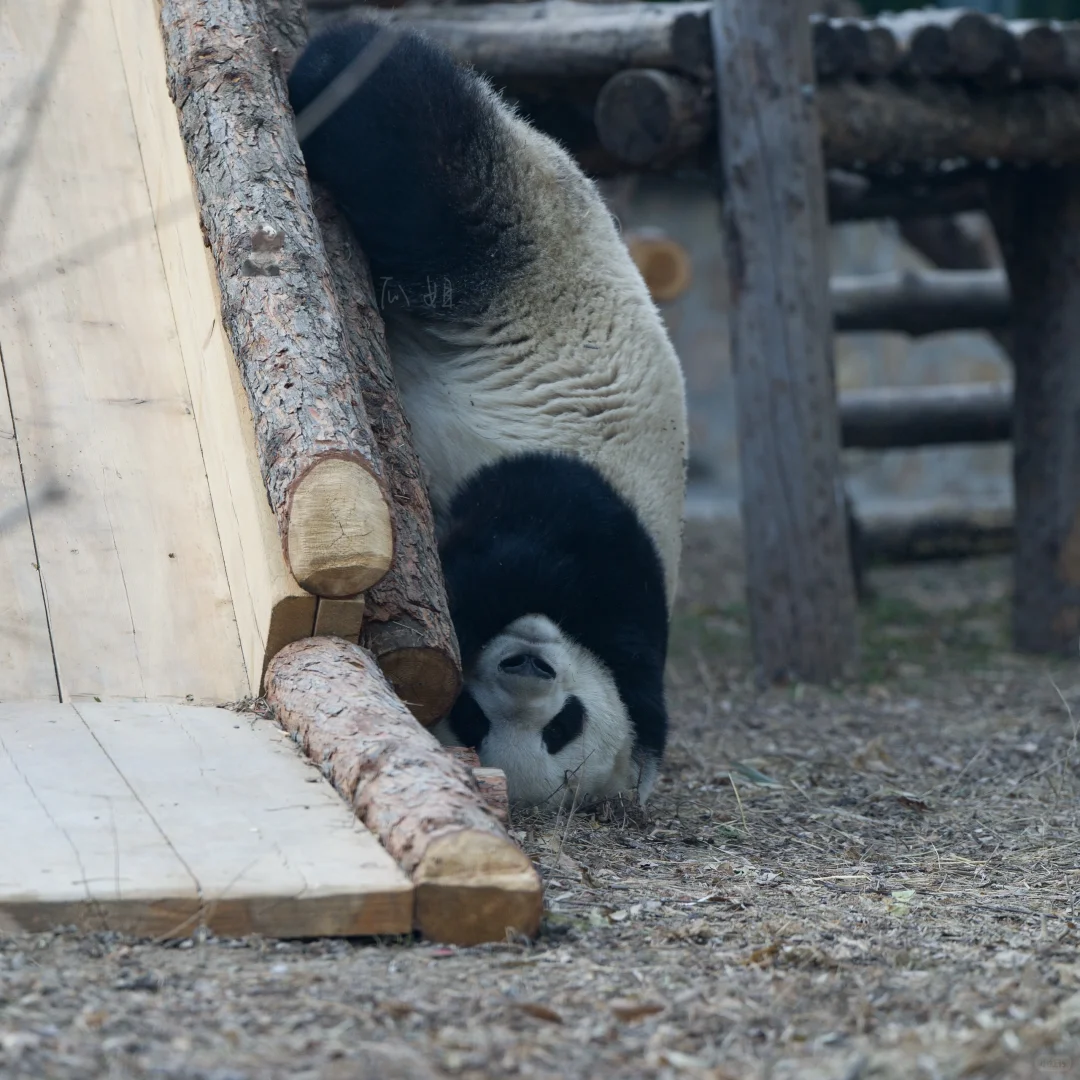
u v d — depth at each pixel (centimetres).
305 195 1124
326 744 846
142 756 859
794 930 794
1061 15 3331
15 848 734
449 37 1775
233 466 1032
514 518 1127
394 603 993
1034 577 2136
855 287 2583
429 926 732
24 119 1310
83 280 1220
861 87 1850
